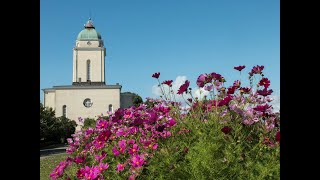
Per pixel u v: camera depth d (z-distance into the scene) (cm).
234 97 371
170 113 427
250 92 374
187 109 431
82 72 6066
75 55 6084
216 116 337
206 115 374
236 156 272
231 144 280
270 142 287
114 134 405
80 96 5631
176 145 321
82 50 6094
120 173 307
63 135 3662
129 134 389
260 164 260
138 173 293
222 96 390
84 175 296
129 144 350
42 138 3516
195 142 315
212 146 276
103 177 303
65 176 347
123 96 6012
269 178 249
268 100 361
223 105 328
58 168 343
